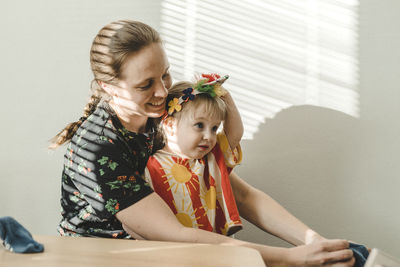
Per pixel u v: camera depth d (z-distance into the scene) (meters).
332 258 0.97
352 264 0.99
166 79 1.19
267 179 1.47
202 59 1.46
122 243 0.77
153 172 1.20
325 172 1.46
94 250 0.72
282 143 1.46
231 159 1.27
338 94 1.45
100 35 1.11
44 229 1.51
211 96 1.21
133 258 0.68
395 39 1.43
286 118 1.46
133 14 1.47
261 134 1.46
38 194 1.51
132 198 1.01
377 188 1.45
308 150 1.46
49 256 0.68
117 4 1.48
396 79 1.43
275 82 1.45
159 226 0.98
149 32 1.09
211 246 0.76
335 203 1.46
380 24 1.44
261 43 1.45
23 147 1.51
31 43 1.50
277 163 1.47
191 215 1.19
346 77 1.44
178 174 1.21
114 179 1.03
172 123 1.23
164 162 1.22
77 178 1.08
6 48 1.51
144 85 1.07
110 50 1.06
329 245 0.99
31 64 1.51
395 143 1.44
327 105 1.45
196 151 1.21
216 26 1.45
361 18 1.44
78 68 1.49
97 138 1.08
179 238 0.97
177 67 1.46
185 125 1.21
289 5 1.44
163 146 1.26
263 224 1.26
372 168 1.45
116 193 1.02
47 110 1.51
